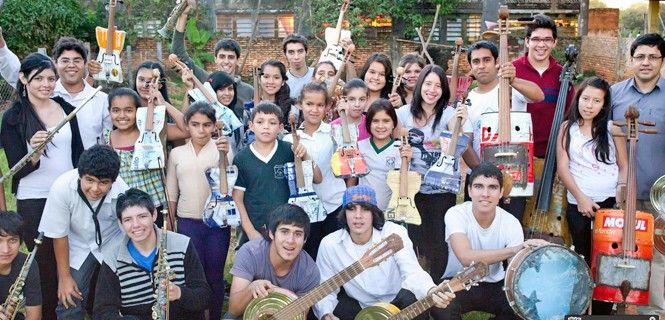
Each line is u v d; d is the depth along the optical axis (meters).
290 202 5.09
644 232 4.61
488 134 5.11
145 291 4.46
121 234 4.83
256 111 5.10
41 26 17.84
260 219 5.12
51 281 5.02
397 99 5.84
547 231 5.34
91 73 6.01
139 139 5.15
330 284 4.19
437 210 5.41
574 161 5.22
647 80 5.48
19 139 5.04
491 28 6.16
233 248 7.05
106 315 4.38
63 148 5.13
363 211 4.54
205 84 6.03
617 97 5.62
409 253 4.66
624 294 4.60
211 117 5.19
